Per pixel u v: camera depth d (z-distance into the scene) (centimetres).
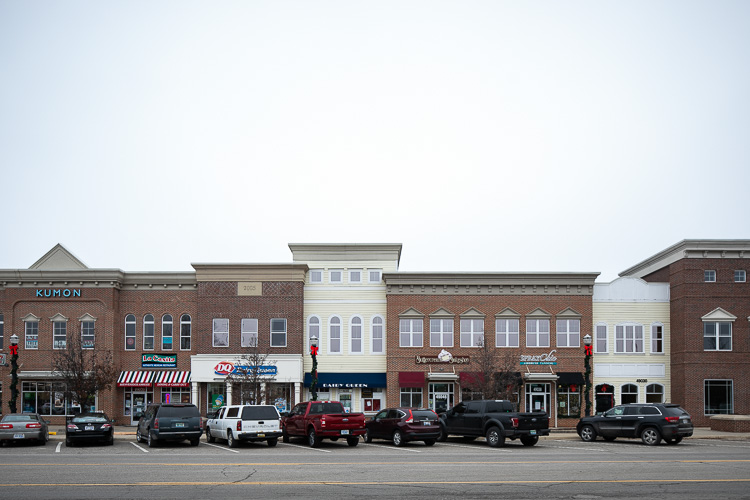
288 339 4981
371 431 3409
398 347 5003
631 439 3641
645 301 5147
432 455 2703
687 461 2409
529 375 4900
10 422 3166
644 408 3272
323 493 1709
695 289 4909
